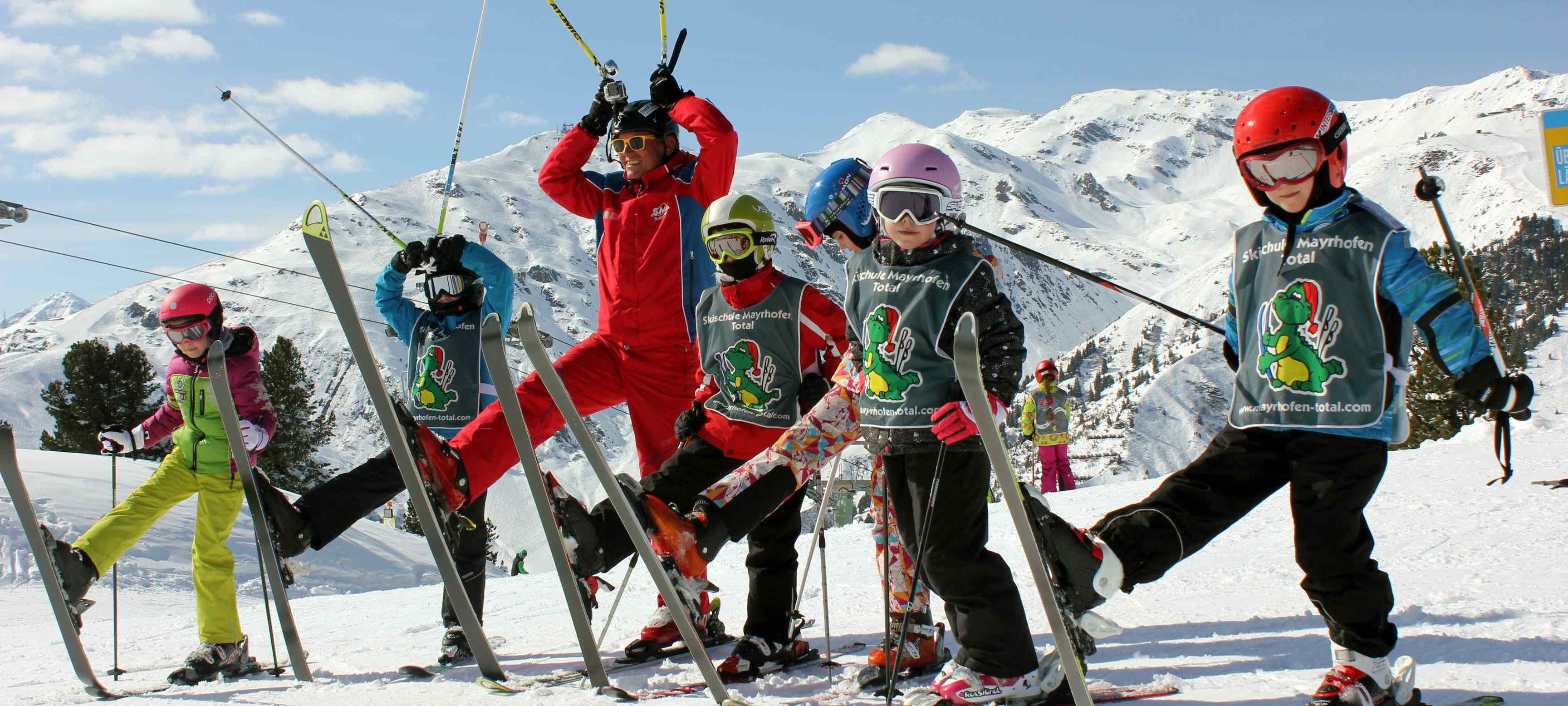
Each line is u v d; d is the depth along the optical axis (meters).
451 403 4.29
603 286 4.25
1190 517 2.56
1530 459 7.52
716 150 4.08
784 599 3.62
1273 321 2.60
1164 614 3.92
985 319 2.77
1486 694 2.59
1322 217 2.58
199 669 3.97
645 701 3.14
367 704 3.31
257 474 3.43
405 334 4.52
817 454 3.24
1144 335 194.38
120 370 33.03
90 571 3.84
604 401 4.11
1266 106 2.55
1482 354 2.45
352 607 6.77
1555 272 140.25
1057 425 11.12
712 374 3.74
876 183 2.84
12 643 6.07
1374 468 2.49
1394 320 2.50
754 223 3.59
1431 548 4.66
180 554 12.96
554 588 6.73
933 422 2.68
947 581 2.77
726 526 3.05
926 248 2.87
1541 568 4.04
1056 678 2.81
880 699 3.10
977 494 2.76
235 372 4.10
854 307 2.97
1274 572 4.50
